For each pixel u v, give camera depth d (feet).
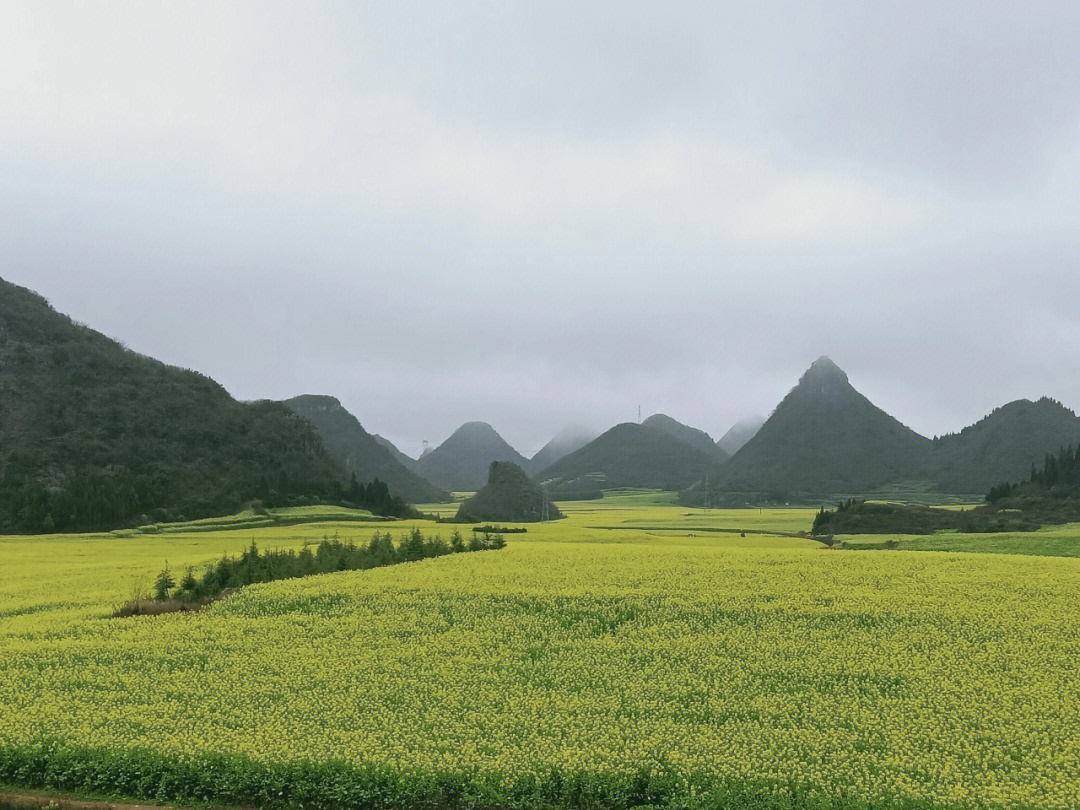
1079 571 141.49
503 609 121.29
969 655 95.81
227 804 64.95
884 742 72.18
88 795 66.33
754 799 61.05
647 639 105.40
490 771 65.16
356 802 63.57
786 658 96.63
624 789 63.41
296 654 99.50
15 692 85.66
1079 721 76.02
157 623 116.06
